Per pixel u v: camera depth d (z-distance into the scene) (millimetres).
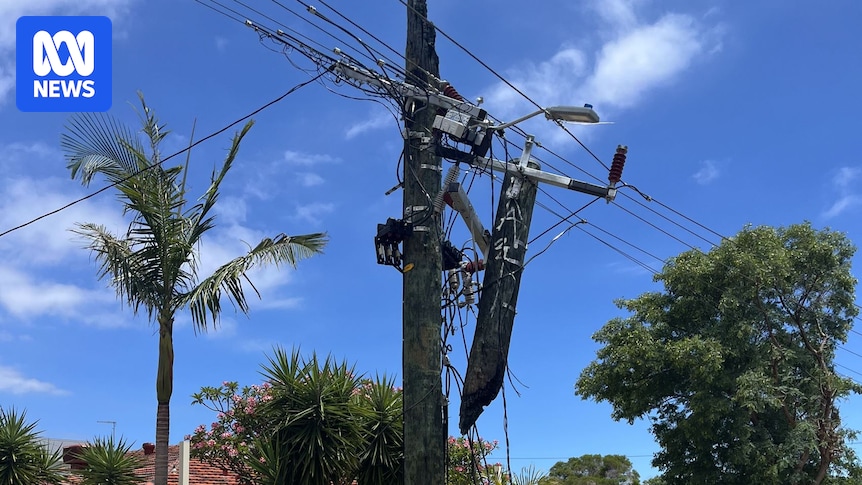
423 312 9992
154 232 12188
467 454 16875
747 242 22484
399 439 12219
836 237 23406
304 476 11625
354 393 13023
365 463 12234
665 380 22281
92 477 13023
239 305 12188
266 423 12773
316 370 12078
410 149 10539
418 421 9742
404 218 10375
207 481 18141
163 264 12227
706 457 21391
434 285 10133
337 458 11656
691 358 20875
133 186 12055
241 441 15383
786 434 20922
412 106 10625
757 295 21547
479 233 11023
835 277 22547
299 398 11984
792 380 21469
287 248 12445
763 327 21828
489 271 10523
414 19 11070
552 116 10422
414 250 10188
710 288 22312
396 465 12211
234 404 15852
